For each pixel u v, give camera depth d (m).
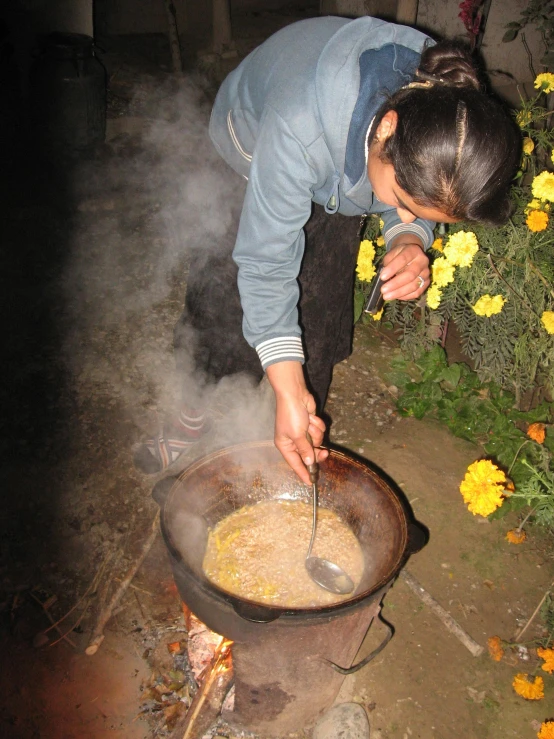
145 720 1.68
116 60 5.57
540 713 1.75
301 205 1.28
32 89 4.07
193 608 1.35
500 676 1.83
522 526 2.24
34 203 3.85
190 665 1.73
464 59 1.10
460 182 0.98
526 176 2.73
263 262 1.31
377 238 2.63
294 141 1.22
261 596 1.53
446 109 0.98
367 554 1.60
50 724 1.66
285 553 1.63
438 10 4.77
